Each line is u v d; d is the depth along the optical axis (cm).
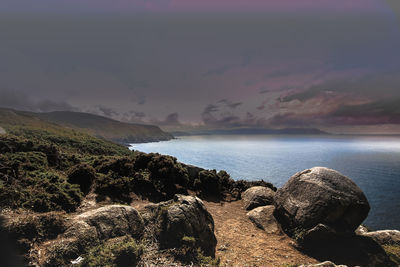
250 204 1137
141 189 1093
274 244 773
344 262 698
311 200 848
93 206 801
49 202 673
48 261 417
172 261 540
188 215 673
